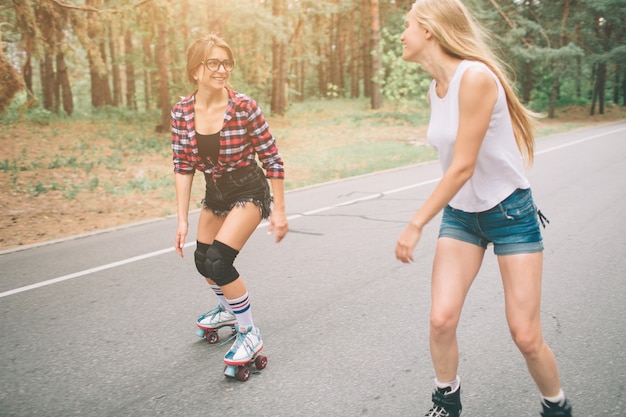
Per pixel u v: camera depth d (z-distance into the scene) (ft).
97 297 15.08
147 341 12.03
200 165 10.02
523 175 7.19
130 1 41.81
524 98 106.52
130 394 9.72
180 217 10.41
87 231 25.09
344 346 11.37
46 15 37.27
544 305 13.11
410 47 7.04
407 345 11.30
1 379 10.39
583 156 40.75
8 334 12.62
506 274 7.18
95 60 42.83
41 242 22.47
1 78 30.76
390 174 39.27
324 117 83.51
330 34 133.49
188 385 10.00
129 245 21.25
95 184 36.47
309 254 18.66
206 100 9.65
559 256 17.04
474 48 6.83
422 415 8.71
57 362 11.08
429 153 51.65
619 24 97.19
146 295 15.12
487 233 7.28
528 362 7.13
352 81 134.31
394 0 112.57
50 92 79.71
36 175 38.60
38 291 15.76
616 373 9.71
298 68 161.68
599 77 102.47
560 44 92.17
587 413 8.50
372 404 9.09
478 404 8.96
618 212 22.50
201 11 60.29
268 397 9.45
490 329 11.81
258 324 12.76
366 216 24.71
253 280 16.02
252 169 10.11
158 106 86.48
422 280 15.42
